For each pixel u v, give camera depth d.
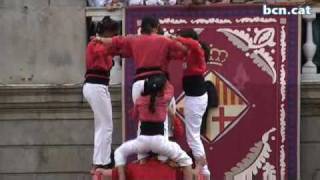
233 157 41.91
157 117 33.50
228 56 41.97
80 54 42.72
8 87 42.22
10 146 42.81
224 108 41.88
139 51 34.31
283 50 41.88
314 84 42.03
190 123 36.38
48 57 42.78
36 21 42.78
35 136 42.75
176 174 33.81
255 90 41.88
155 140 33.38
